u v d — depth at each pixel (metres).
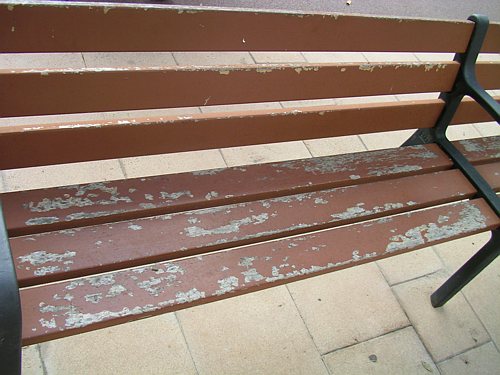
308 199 1.56
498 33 1.83
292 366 1.78
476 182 1.78
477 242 2.38
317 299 1.98
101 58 2.55
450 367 1.92
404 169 1.76
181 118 1.42
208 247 1.35
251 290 1.29
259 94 1.51
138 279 1.22
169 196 1.43
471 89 1.77
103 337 1.71
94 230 1.30
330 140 2.58
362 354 1.87
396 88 1.74
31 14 1.16
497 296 2.20
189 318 1.82
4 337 0.89
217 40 1.39
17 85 1.20
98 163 2.14
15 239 1.23
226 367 1.73
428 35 1.68
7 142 1.24
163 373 1.68
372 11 3.85
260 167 1.60
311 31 1.50
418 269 2.18
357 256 1.43
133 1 2.93
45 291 1.15
